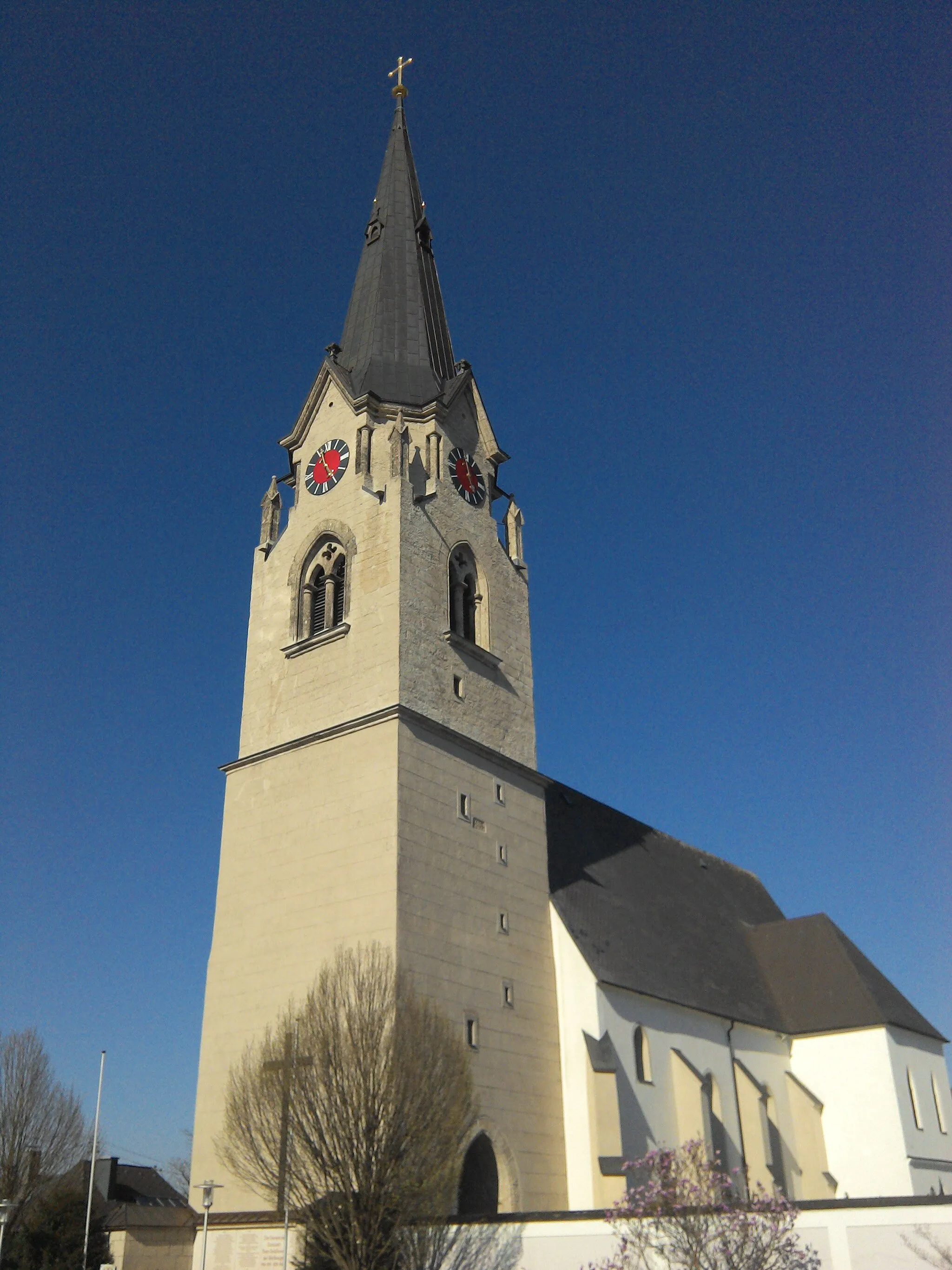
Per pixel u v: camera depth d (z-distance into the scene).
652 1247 34.38
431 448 60.62
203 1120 48.84
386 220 71.94
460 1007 47.94
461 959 49.06
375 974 43.91
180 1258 50.38
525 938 53.34
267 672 57.94
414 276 69.44
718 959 67.31
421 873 48.75
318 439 62.59
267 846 52.94
